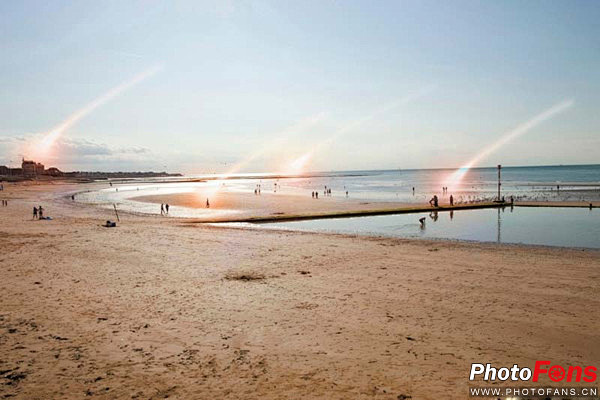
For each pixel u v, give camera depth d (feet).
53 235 72.64
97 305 32.94
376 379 20.43
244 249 59.77
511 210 126.93
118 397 18.65
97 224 91.71
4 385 19.65
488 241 69.67
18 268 46.55
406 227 92.27
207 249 59.67
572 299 34.04
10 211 132.36
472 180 431.84
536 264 48.39
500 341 25.39
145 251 57.88
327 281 41.01
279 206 149.18
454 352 23.77
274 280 41.52
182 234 75.20
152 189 317.42
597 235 76.79
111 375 20.83
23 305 32.76
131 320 29.37
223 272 45.16
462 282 40.11
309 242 66.44
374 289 37.78
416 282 40.27
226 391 19.22
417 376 20.76
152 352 23.76
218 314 30.76
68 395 18.79
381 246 62.39
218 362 22.41
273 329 27.58
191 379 20.43
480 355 23.34
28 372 21.08
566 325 28.02
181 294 36.29
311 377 20.63
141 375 20.83
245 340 25.63
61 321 29.07
